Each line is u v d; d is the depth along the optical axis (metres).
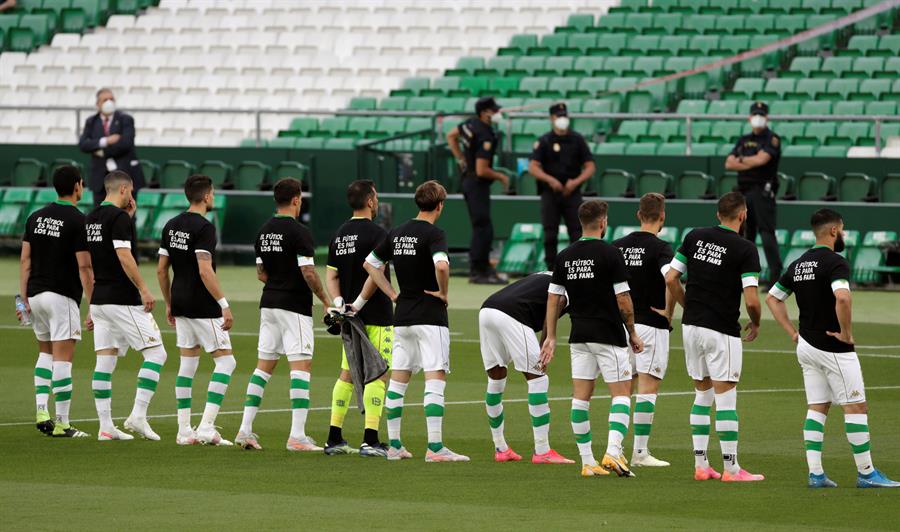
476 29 124.81
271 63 125.12
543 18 124.25
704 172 91.00
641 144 97.75
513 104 108.06
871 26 117.25
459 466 37.06
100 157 87.19
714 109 103.69
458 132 83.50
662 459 38.47
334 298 39.69
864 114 100.62
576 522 29.17
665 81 110.38
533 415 37.72
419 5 129.75
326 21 129.38
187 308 40.19
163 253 40.78
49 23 133.00
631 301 35.59
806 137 98.38
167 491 32.94
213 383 40.50
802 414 45.81
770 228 77.00
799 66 111.38
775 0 119.81
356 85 120.06
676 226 87.75
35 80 126.62
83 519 29.36
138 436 42.12
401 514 30.06
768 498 32.34
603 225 35.75
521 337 37.28
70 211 41.88
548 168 78.12
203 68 125.69
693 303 35.41
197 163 101.94
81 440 41.28
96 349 41.59
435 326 37.75
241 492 32.88
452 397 49.78
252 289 83.56
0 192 102.75
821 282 33.75
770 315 72.62
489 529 28.36
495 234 90.38
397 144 103.31
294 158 99.56
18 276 90.75
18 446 40.09
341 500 31.83
